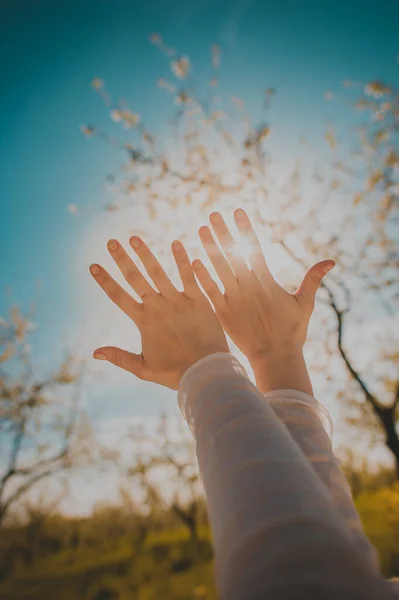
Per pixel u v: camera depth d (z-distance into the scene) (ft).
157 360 1.35
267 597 0.56
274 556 0.60
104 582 23.73
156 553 27.40
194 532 29.04
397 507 14.33
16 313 24.84
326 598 0.56
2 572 27.02
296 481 0.71
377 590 0.60
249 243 1.53
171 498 29.53
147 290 1.42
